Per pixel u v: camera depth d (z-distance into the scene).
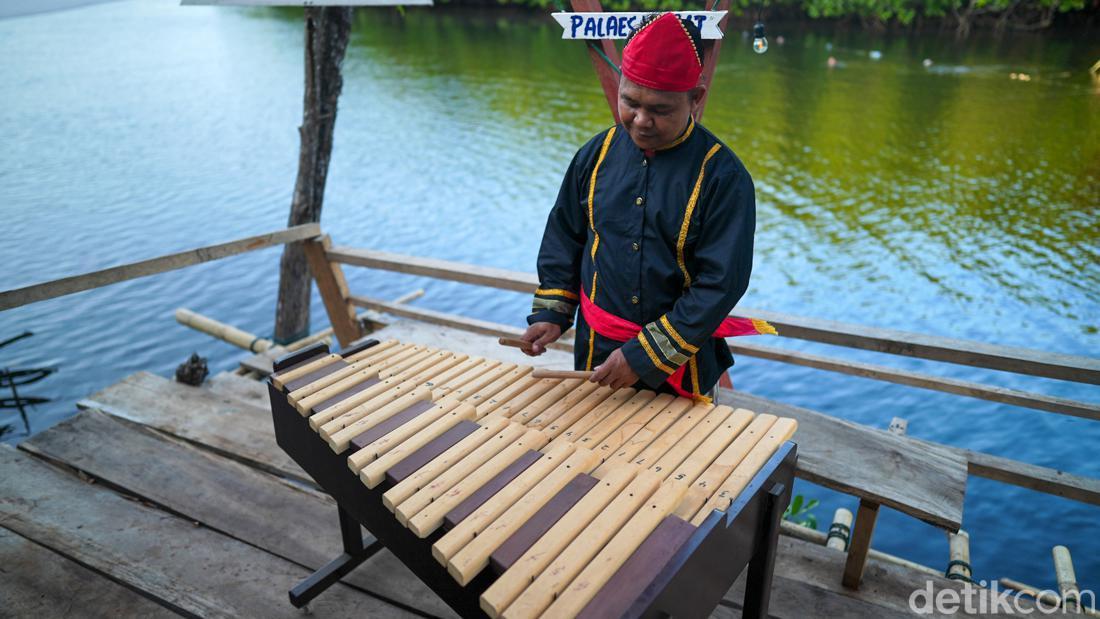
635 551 1.33
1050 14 28.28
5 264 12.62
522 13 40.34
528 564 1.30
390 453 1.59
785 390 9.11
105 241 13.77
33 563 2.32
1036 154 17.14
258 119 22.91
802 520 5.38
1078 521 6.63
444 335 3.97
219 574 2.30
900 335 2.98
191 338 10.23
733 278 1.72
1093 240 13.00
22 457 2.84
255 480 2.73
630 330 1.89
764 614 1.76
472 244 13.86
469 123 21.69
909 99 21.70
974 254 12.66
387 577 2.30
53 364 9.56
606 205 1.87
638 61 1.61
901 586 2.44
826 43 29.97
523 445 1.60
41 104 24.81
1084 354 9.55
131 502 2.62
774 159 17.55
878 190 15.66
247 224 14.72
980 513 6.78
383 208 15.74
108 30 42.47
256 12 48.91
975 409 8.54
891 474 2.41
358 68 29.06
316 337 5.98
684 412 1.79
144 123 22.47
